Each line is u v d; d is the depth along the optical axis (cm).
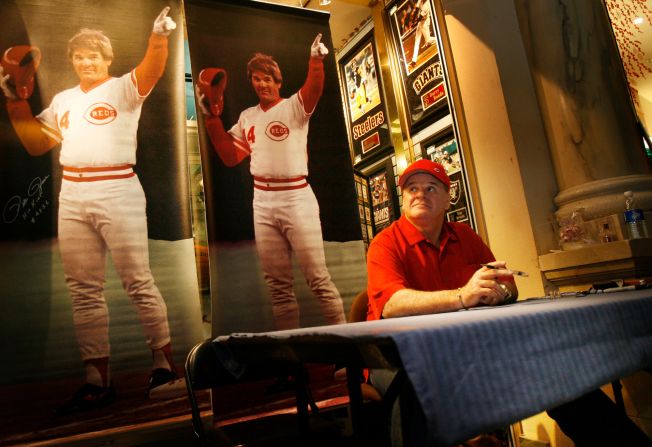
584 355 76
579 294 148
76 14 201
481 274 131
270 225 222
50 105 192
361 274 234
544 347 70
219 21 232
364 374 162
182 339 196
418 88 323
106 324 187
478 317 76
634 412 198
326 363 81
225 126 223
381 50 358
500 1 283
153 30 213
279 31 244
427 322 79
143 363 189
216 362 146
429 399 53
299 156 234
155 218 200
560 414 135
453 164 297
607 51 248
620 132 238
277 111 234
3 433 167
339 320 225
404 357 54
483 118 263
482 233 251
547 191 254
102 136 197
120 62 205
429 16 311
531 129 263
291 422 156
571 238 232
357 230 238
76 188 190
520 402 62
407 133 337
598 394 131
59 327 180
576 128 243
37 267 181
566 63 249
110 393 182
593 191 233
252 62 234
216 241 211
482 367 61
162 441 184
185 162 209
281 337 87
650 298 100
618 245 201
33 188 185
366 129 391
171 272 200
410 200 182
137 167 201
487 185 255
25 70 191
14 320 175
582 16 250
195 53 224
